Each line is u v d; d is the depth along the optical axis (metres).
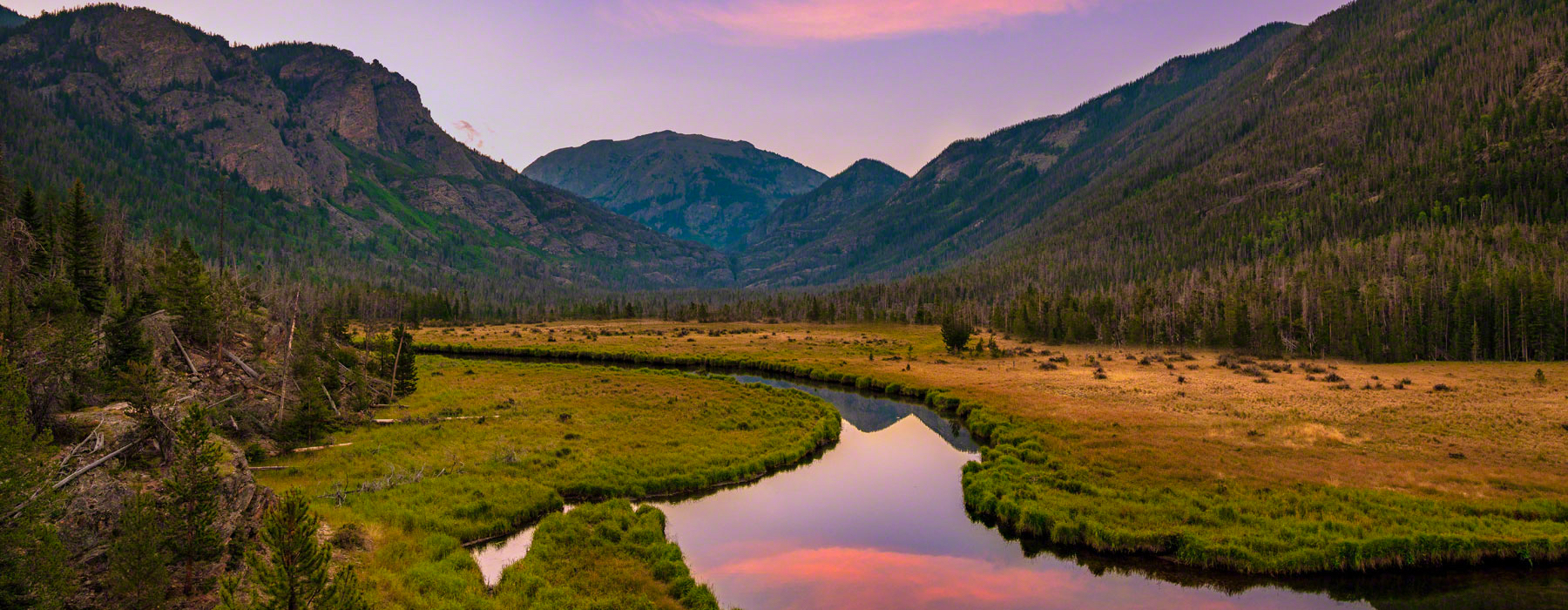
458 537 31.02
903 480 43.78
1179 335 132.25
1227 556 29.77
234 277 89.19
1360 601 27.25
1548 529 30.77
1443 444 44.47
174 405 27.52
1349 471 39.00
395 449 43.97
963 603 27.34
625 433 51.03
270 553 22.77
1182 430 49.78
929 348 125.69
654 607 24.95
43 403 25.39
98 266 52.81
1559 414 53.12
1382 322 116.06
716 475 42.28
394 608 22.55
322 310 75.44
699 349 123.31
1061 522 33.22
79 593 18.62
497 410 58.09
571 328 190.25
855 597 27.83
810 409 61.91
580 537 30.94
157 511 21.31
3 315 26.55
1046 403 62.62
